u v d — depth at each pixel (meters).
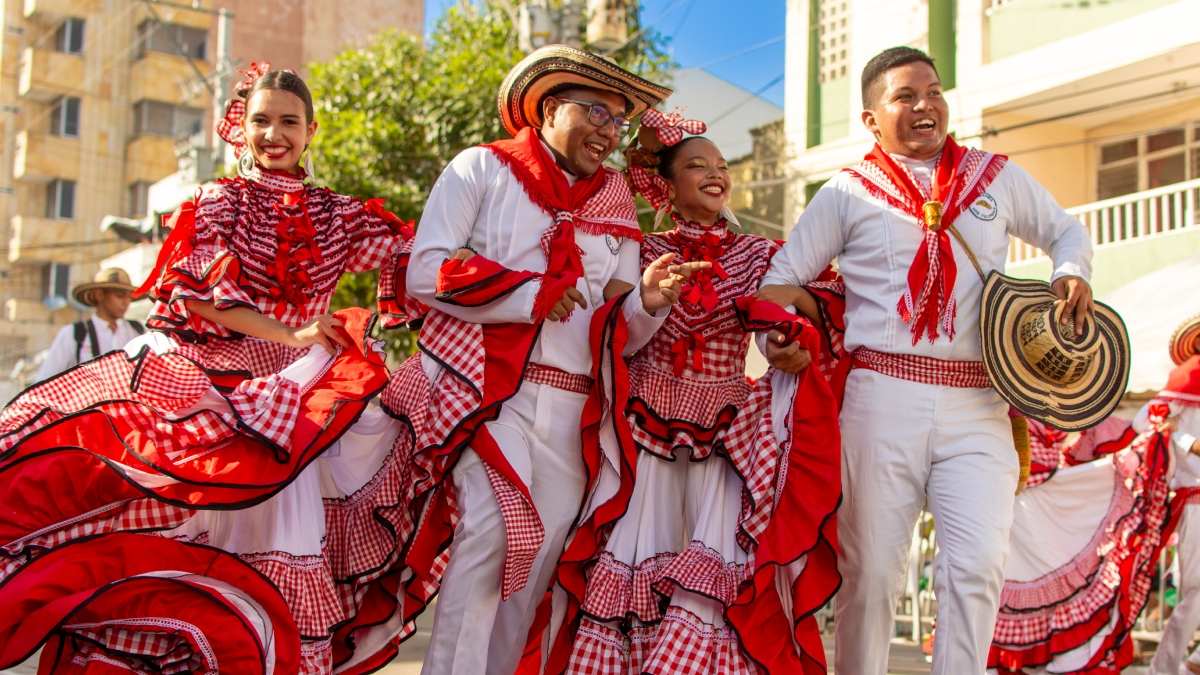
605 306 3.80
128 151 30.00
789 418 3.72
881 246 3.80
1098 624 5.42
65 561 3.05
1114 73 12.90
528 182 3.78
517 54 14.43
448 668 3.54
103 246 29.53
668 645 3.56
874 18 15.45
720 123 17.61
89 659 3.05
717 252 4.08
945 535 3.65
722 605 3.62
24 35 29.98
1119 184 13.89
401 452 3.73
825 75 16.28
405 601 3.67
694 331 3.94
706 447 3.86
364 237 3.92
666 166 4.14
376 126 14.01
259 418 3.29
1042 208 3.92
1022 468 4.04
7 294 29.45
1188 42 12.10
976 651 3.56
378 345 3.65
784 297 3.87
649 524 3.84
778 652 3.59
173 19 29.89
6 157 29.67
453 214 3.74
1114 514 5.59
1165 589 7.89
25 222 29.27
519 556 3.55
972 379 3.72
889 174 3.87
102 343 7.13
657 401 3.91
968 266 3.75
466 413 3.58
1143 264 12.69
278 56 29.48
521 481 3.57
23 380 23.89
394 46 15.30
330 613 3.48
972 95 14.14
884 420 3.71
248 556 3.40
